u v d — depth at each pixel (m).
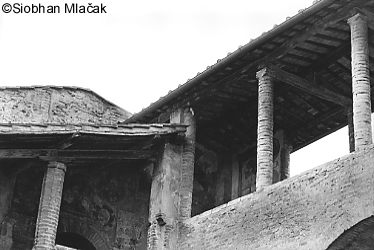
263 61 16.70
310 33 15.70
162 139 18.17
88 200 19.84
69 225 19.28
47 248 16.66
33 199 18.97
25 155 17.45
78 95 22.25
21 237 18.45
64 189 19.50
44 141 17.14
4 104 20.92
